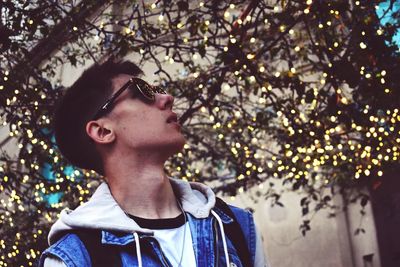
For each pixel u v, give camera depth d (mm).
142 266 1525
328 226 9758
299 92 6195
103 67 1917
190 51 6691
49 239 1623
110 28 8633
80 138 1848
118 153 1765
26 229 8234
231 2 5902
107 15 7512
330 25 6055
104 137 1786
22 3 5867
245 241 1699
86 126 1812
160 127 1767
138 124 1763
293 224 10062
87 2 6758
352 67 5387
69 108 1866
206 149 9977
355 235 9500
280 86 6539
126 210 1700
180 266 1576
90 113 1830
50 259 1550
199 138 8734
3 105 6309
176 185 1813
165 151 1760
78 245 1534
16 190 7637
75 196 8000
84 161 1866
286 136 7965
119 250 1545
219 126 7648
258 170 8219
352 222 9586
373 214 9383
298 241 9961
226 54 5844
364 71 6016
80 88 1874
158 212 1714
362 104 6402
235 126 8242
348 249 9508
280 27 6352
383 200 9461
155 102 1810
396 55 6078
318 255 9742
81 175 8516
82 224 1559
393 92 5914
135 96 1810
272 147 9695
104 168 1806
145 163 1743
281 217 10180
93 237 1557
